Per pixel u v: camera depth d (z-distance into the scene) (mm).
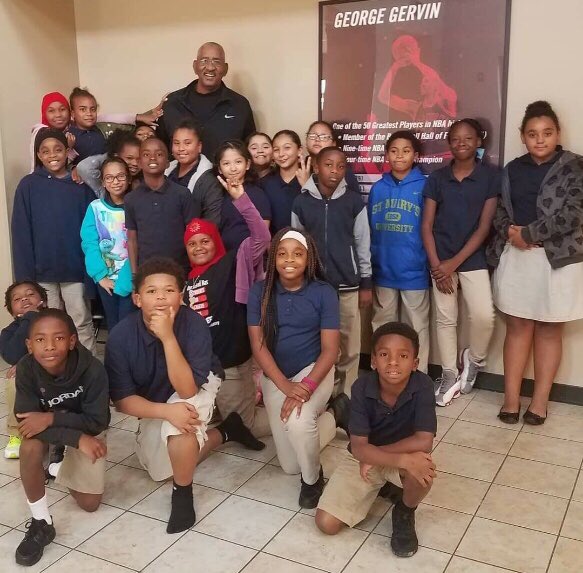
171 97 3729
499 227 3115
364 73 3541
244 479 2592
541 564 2049
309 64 3701
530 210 3027
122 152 3414
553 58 3123
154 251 3127
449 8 3287
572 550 2119
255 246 2838
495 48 3219
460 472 2639
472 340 3404
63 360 2160
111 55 4289
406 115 3475
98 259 3373
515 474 2619
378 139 3564
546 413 3139
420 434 2121
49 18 4180
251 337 2574
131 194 3176
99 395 2189
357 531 2238
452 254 3277
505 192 3104
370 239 3379
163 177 3160
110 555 2113
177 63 4094
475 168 3207
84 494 2322
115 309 3469
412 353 2090
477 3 3221
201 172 3238
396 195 3332
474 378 3479
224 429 2699
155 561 2078
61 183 3539
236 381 2848
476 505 2393
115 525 2283
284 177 3445
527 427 3066
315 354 2564
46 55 4184
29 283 2879
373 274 3457
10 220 4000
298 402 2363
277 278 2588
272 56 3795
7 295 2875
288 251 2469
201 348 2324
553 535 2203
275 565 2051
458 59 3307
